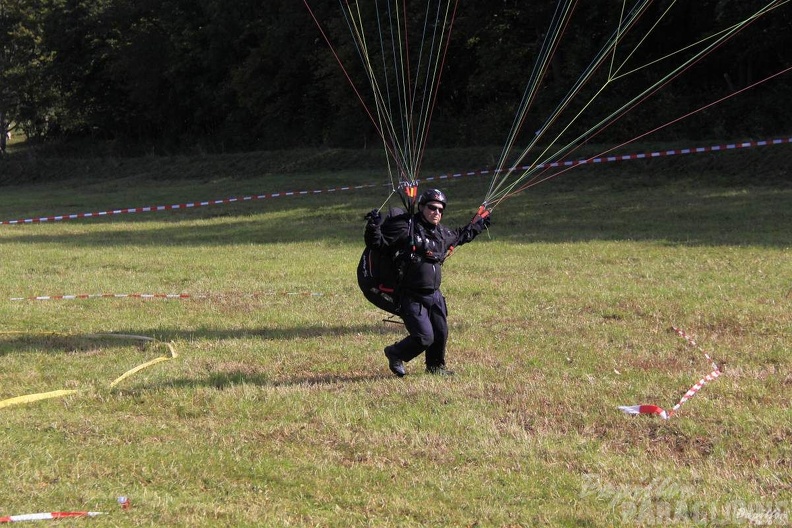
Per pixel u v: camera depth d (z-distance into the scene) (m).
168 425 6.32
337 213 23.66
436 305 7.22
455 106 38.44
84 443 5.95
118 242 19.27
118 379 7.49
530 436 5.87
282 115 43.28
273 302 11.16
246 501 4.98
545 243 16.19
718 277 11.95
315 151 38.03
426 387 6.96
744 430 5.84
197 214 25.56
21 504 4.94
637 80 31.58
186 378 7.52
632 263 13.59
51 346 8.98
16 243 19.30
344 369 7.75
